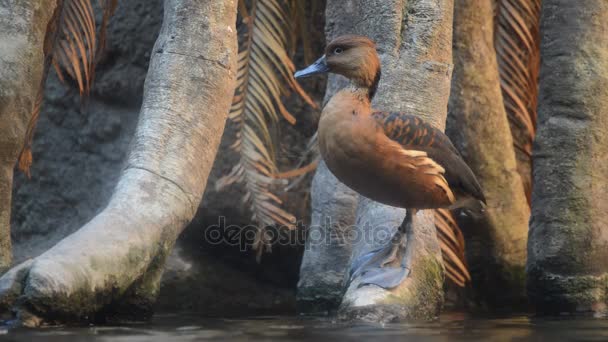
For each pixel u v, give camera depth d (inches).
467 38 547.8
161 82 400.8
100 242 343.6
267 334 303.1
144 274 361.7
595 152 458.9
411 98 432.1
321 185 498.0
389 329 322.0
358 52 365.7
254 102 531.5
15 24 387.9
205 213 564.7
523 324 362.6
